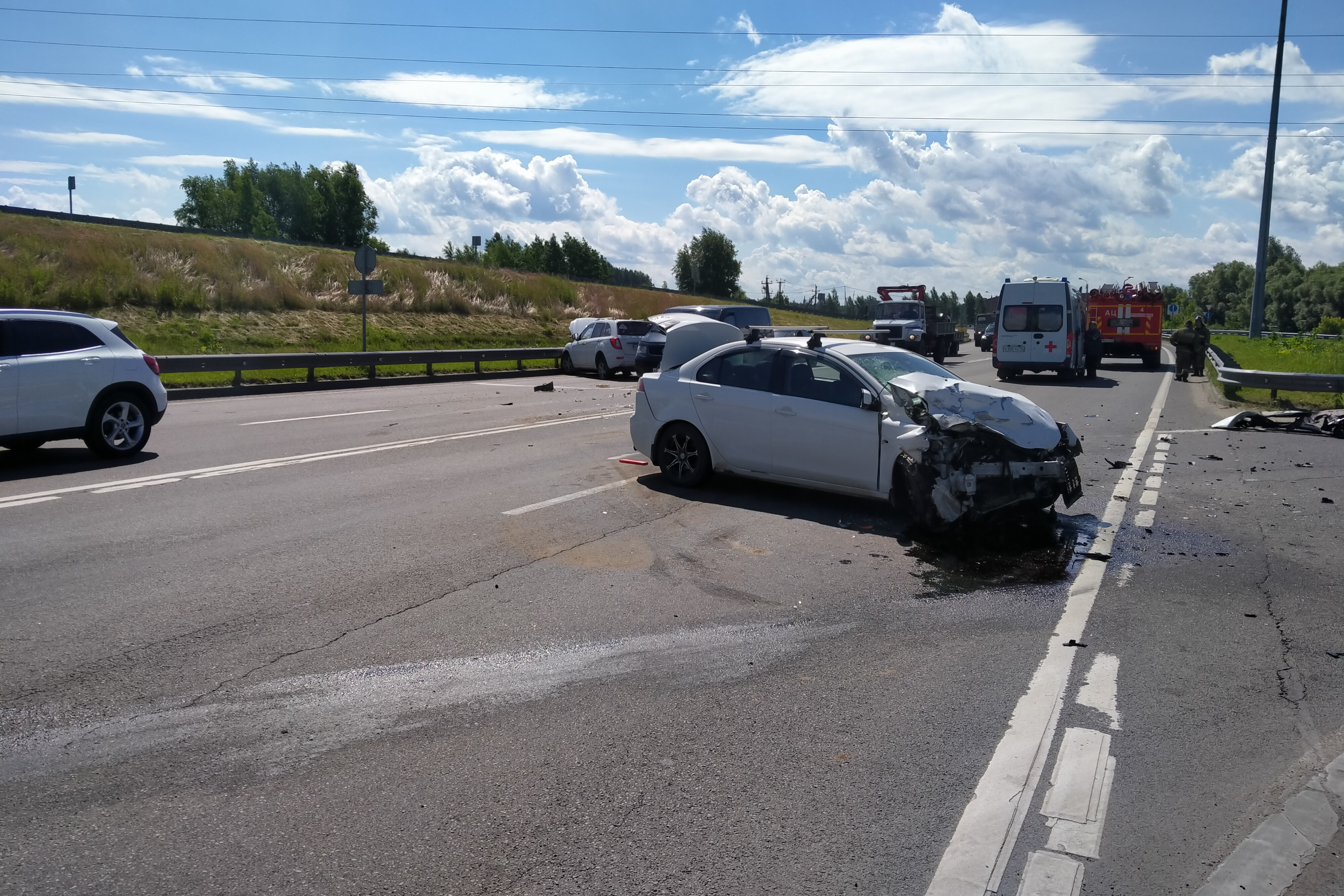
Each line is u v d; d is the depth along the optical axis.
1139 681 5.12
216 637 5.59
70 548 7.45
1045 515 8.71
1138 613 6.26
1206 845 3.58
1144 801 3.89
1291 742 4.43
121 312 29.91
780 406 9.39
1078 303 29.16
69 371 11.23
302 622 5.86
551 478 10.70
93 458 11.82
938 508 8.06
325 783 3.96
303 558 7.28
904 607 6.35
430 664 5.25
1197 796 3.94
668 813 3.76
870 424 8.76
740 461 9.73
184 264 34.03
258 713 4.61
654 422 10.33
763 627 5.94
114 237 33.47
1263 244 39.62
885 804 3.84
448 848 3.50
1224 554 7.70
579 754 4.25
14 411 10.76
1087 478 11.05
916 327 40.50
